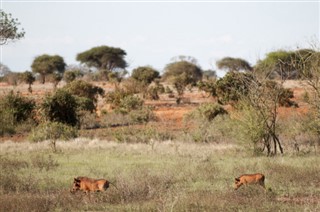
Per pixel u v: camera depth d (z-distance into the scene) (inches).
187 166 2886.3
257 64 4008.4
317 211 1711.4
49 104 5713.6
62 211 1793.8
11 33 3914.9
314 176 2431.1
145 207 1795.0
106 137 5012.3
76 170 2819.9
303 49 3548.2
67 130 4847.4
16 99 5954.7
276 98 3671.3
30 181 2325.3
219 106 5698.8
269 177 2498.8
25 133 5556.1
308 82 3378.4
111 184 2186.3
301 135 4168.3
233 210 1758.1
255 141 3671.3
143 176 2330.2
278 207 1788.9
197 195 1959.9
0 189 2191.2
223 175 2591.0
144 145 4232.3
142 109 6555.1
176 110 7194.9
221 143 4517.7
